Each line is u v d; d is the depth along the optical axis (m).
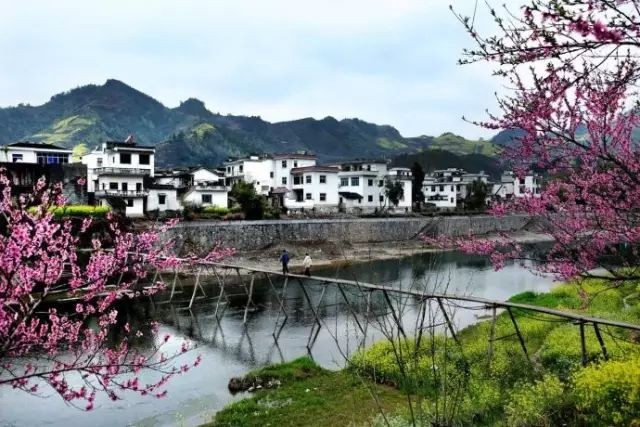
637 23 4.54
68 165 49.78
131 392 17.59
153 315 30.00
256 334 26.11
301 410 14.98
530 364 14.99
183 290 37.62
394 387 16.27
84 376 10.12
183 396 17.31
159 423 15.13
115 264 10.73
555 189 10.23
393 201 80.31
